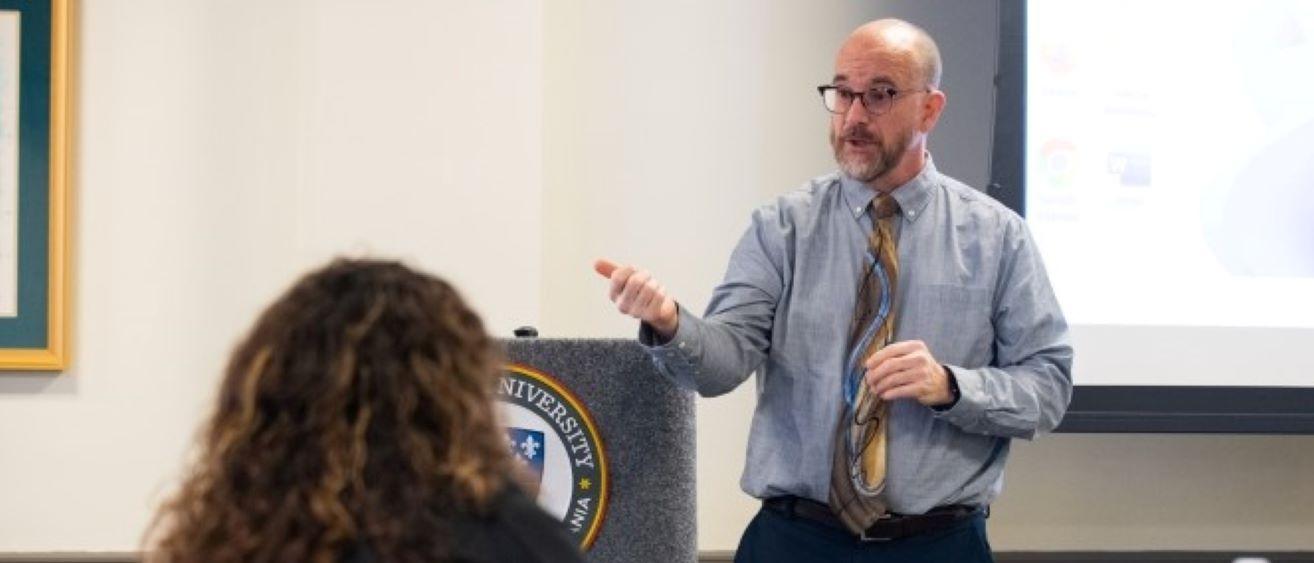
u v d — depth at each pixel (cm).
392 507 134
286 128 380
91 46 379
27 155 373
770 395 270
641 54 397
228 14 380
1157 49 387
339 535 132
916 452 259
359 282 145
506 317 380
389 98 378
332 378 138
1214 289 386
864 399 261
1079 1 384
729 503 401
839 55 273
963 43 399
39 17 374
